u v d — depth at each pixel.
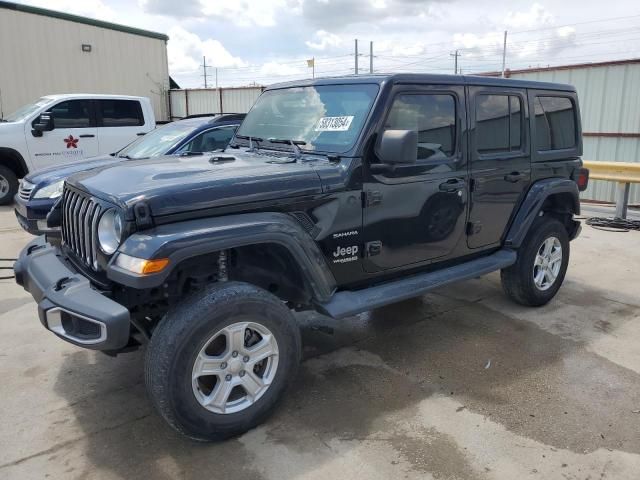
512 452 2.87
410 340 4.29
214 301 2.76
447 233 4.05
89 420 3.16
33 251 3.58
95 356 3.96
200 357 2.76
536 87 4.71
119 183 3.02
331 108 3.74
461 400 3.39
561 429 3.08
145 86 19.27
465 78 4.07
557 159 4.96
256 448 2.90
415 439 2.98
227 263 3.14
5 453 2.85
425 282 3.87
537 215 4.81
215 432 2.87
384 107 3.50
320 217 3.28
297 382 3.61
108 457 2.82
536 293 4.87
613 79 10.41
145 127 10.88
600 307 5.04
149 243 2.61
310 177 3.23
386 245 3.66
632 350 4.12
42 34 16.19
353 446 2.92
